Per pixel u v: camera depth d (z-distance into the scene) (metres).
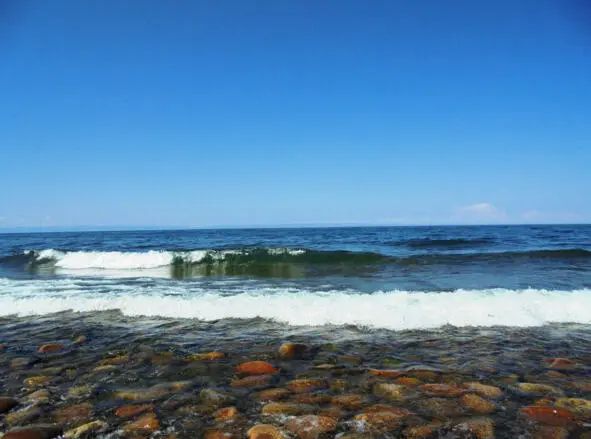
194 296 7.02
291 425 2.52
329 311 5.64
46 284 9.18
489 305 5.84
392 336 4.75
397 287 8.29
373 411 2.72
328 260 13.90
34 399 2.97
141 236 47.12
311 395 3.02
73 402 2.91
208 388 3.17
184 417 2.66
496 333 4.87
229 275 11.04
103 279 10.22
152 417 2.64
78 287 8.59
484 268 11.65
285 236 39.06
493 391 3.09
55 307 6.26
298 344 4.20
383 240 27.47
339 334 4.84
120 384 3.28
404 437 2.38
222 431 2.46
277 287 8.41
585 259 13.58
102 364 3.79
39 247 23.72
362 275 10.45
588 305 5.87
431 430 2.47
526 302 6.00
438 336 4.74
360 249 18.80
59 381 3.35
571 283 8.79
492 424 2.55
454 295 6.51
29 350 4.26
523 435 2.42
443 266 12.22
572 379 3.37
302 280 9.62
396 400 2.92
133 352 4.17
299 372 3.55
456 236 34.78
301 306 5.90
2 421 2.61
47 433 2.42
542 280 9.24
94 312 6.06
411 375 3.46
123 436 2.41
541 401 2.90
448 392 3.07
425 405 2.83
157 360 3.91
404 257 13.76
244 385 3.24
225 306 5.99
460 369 3.62
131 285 8.91
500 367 3.68
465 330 5.00
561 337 4.71
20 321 5.57
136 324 5.37
